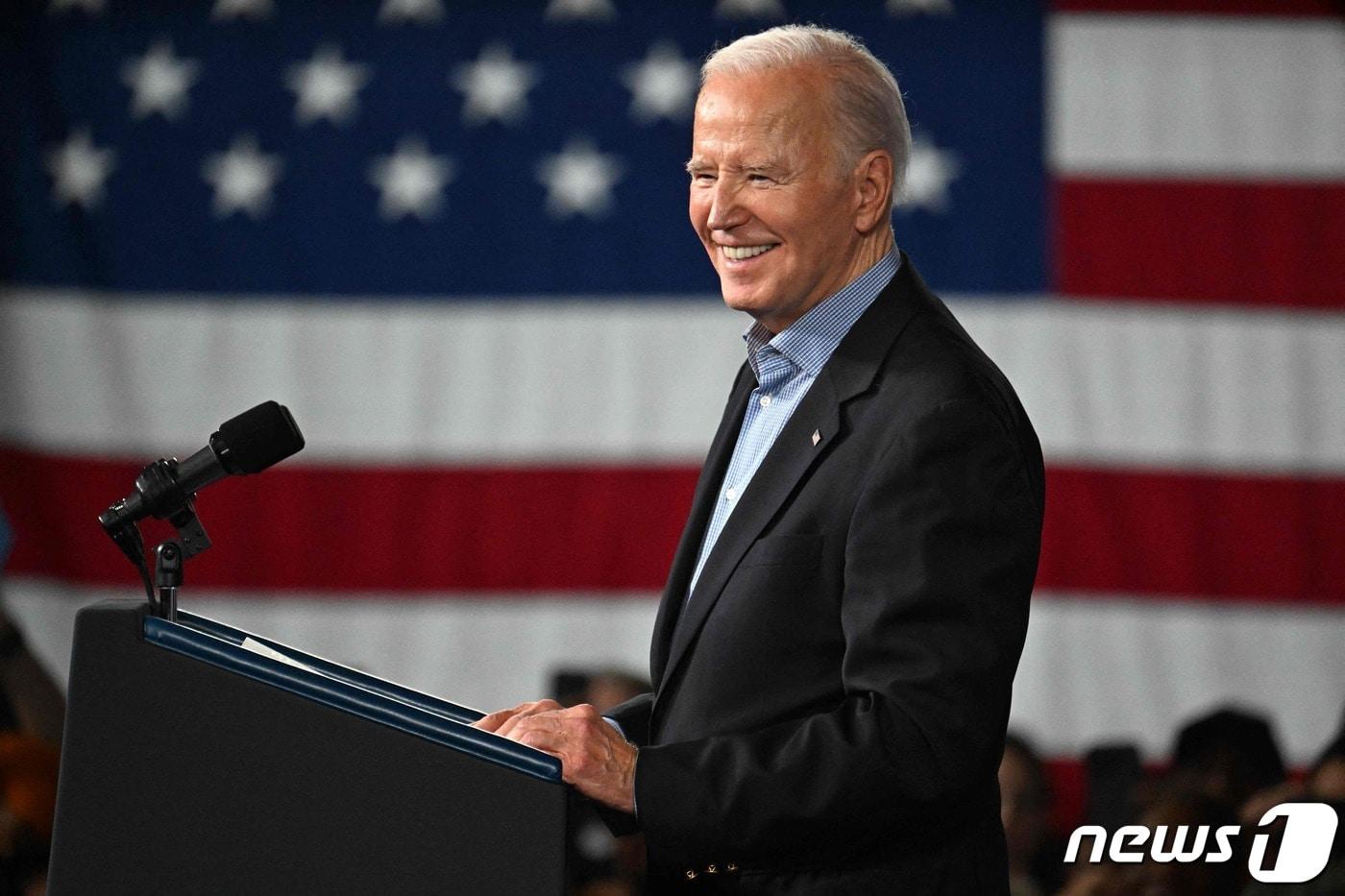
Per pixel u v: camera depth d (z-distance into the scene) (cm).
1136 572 1945
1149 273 1970
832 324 694
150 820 523
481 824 523
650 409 2000
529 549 1992
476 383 2011
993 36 1997
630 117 2031
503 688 1981
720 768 587
